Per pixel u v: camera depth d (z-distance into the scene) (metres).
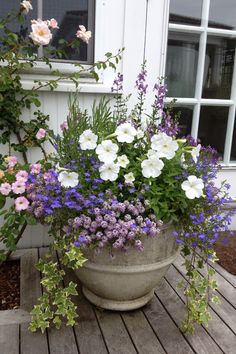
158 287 1.95
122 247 1.43
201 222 1.53
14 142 2.25
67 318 1.56
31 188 1.62
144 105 2.47
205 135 2.75
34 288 1.90
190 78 2.61
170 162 1.59
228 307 1.81
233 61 2.67
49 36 1.89
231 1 2.55
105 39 2.28
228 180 2.86
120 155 1.63
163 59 2.45
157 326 1.64
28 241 2.39
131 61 2.38
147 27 2.36
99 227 1.43
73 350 1.49
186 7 2.47
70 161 1.67
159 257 1.56
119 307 1.69
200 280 1.62
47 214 1.49
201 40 2.55
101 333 1.59
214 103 2.69
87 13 2.25
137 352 1.49
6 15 2.10
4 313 1.70
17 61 1.98
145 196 1.52
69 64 2.27
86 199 1.47
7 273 2.14
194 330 1.62
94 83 2.32
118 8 2.26
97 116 1.93
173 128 1.93
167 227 1.53
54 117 2.29
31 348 1.49
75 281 1.95
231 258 2.38
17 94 2.16
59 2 2.19
